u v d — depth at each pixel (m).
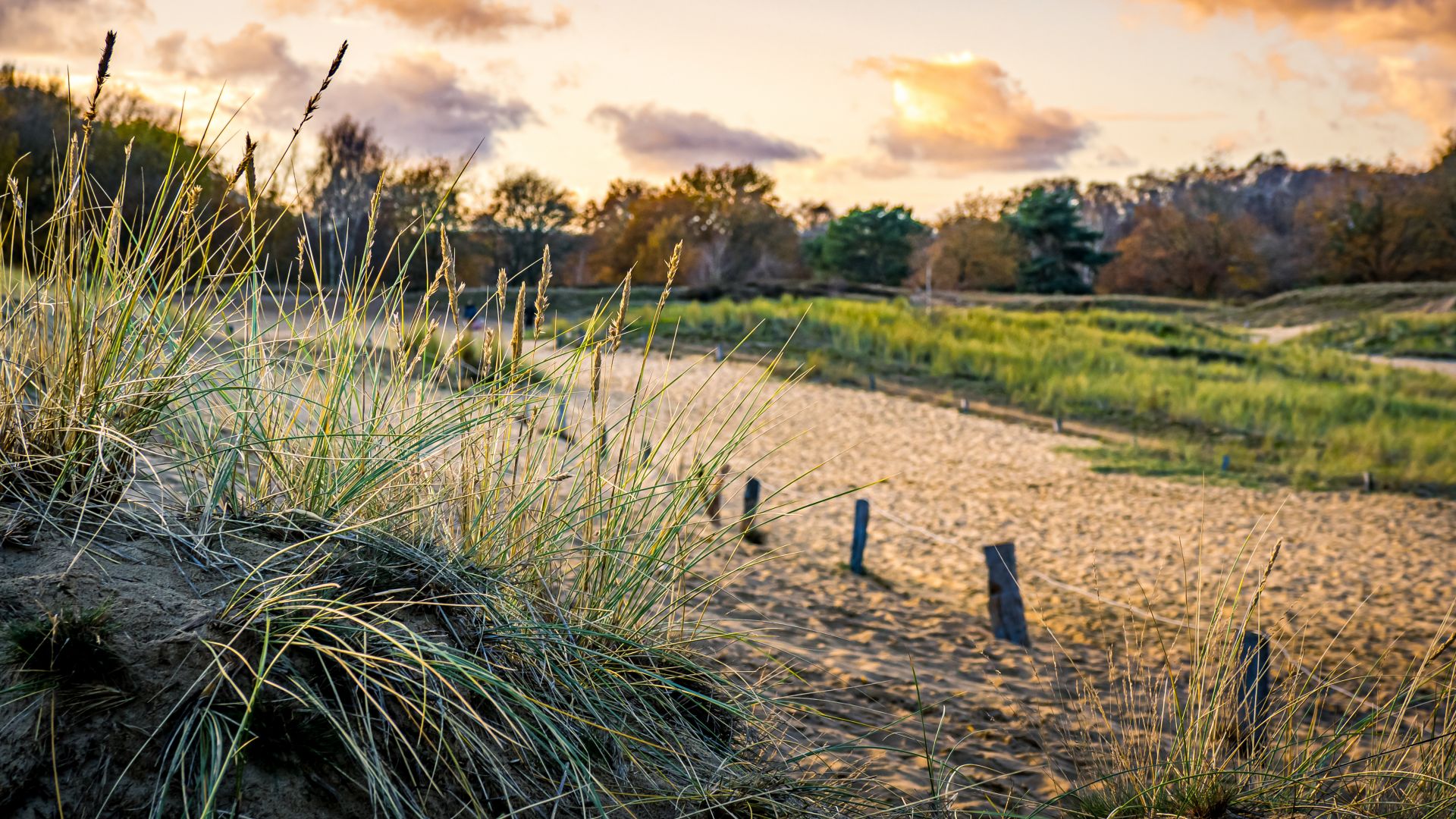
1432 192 75.62
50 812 1.62
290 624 1.98
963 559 9.96
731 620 4.61
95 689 1.75
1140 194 127.25
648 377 19.62
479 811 1.94
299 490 2.45
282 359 2.45
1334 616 8.27
